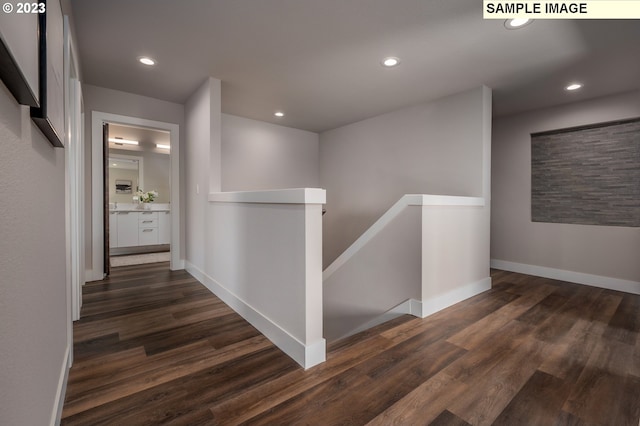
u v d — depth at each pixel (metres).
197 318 2.19
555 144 3.52
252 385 1.39
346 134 4.57
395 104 3.53
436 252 2.38
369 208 4.20
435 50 2.27
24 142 0.70
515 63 2.46
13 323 0.61
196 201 3.25
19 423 0.65
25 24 0.58
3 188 0.56
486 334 1.95
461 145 3.07
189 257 3.56
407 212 2.34
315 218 1.60
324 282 3.16
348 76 2.75
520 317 2.25
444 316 2.26
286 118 4.21
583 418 1.20
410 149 3.62
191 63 2.52
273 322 1.84
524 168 3.73
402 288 2.38
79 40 2.17
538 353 1.70
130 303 2.49
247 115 4.07
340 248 4.67
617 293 2.91
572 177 3.39
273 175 4.55
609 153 3.15
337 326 2.99
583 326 2.08
